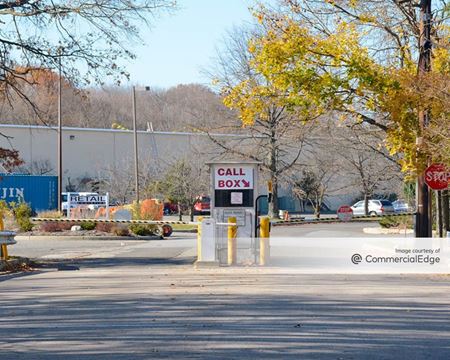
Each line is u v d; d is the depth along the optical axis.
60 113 43.16
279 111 45.09
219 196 21.25
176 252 27.16
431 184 20.78
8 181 45.31
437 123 20.27
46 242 33.56
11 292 15.45
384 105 21.78
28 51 22.78
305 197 51.59
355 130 29.97
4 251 20.39
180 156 52.53
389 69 22.45
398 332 10.52
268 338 10.01
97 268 21.09
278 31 23.00
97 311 12.56
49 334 10.45
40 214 40.75
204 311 12.49
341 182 55.69
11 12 22.08
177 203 53.75
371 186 46.56
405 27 23.98
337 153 45.22
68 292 15.34
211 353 9.04
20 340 10.02
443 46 21.72
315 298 14.30
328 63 22.44
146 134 57.81
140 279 17.97
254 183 21.23
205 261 21.03
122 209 39.25
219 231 21.19
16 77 23.42
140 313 12.30
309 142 44.59
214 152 48.00
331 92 22.17
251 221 21.25
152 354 9.01
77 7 22.33
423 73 21.02
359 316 11.98
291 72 22.25
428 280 18.19
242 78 42.25
